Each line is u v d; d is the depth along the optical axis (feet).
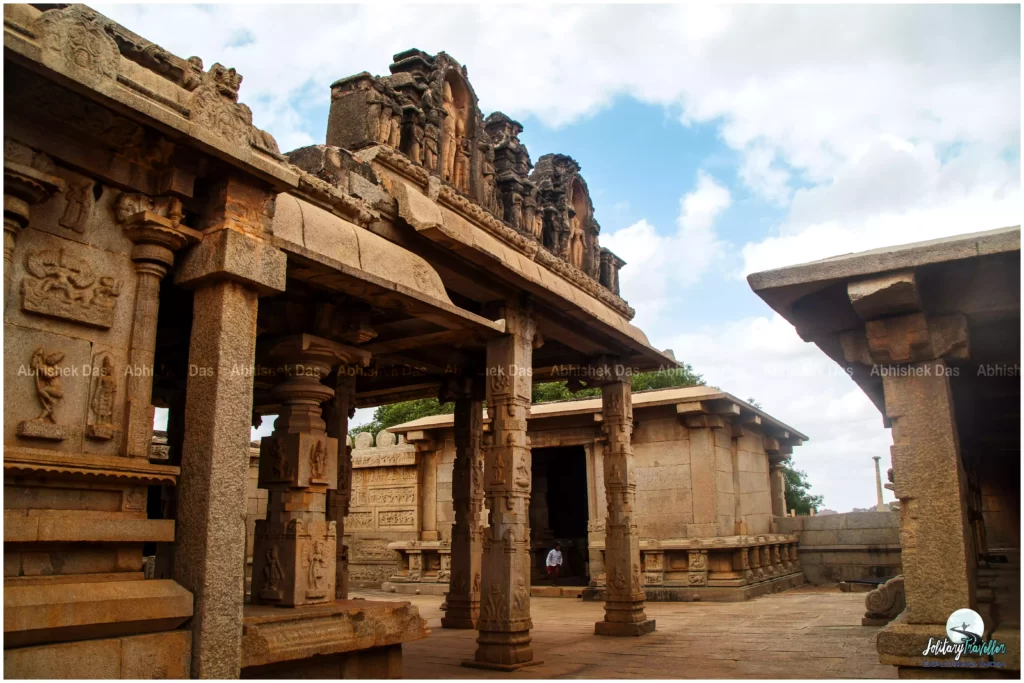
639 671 29.14
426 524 74.54
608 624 40.14
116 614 15.19
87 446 16.60
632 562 41.57
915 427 19.90
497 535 32.19
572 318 38.81
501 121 40.34
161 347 26.40
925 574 19.07
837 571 72.54
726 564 59.57
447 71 35.60
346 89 31.40
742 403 63.98
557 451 87.45
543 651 34.86
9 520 14.38
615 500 42.63
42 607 14.11
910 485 19.67
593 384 44.86
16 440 15.34
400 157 30.32
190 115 17.71
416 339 29.66
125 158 17.97
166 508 22.49
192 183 18.72
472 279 31.63
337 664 21.54
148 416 17.57
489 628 31.12
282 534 22.88
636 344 42.78
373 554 79.20
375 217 27.22
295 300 24.56
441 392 46.98
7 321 15.52
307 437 23.73
